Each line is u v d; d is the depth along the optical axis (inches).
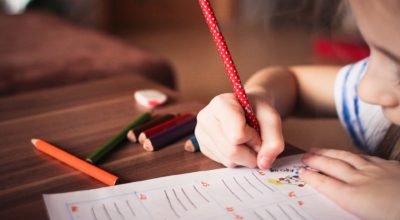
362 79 19.7
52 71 36.9
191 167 14.9
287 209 12.8
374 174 13.5
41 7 87.5
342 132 21.8
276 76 21.8
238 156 14.3
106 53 42.8
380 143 18.9
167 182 14.0
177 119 17.4
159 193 13.5
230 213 12.7
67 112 19.2
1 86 33.9
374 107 19.1
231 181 14.1
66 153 15.3
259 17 92.4
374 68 19.0
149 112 19.1
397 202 12.3
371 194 12.7
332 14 37.0
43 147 15.7
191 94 59.2
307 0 46.3
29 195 13.4
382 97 18.7
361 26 19.0
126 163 15.1
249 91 16.9
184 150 15.9
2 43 46.6
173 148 16.1
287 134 22.2
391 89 18.3
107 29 104.8
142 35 101.3
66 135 17.1
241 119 14.2
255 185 13.9
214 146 14.8
